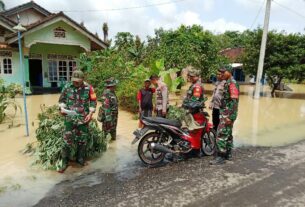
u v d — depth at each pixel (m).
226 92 5.37
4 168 5.00
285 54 17.47
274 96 18.77
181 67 16.00
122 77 12.85
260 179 4.69
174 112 7.46
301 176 4.86
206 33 18.14
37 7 20.05
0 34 15.95
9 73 15.67
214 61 17.55
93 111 5.04
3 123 8.56
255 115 11.19
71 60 19.53
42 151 5.21
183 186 4.38
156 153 5.37
